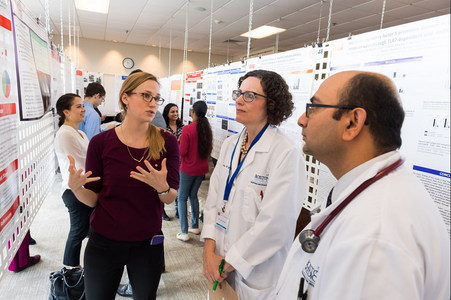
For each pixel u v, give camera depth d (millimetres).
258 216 1104
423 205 445
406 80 1205
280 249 1108
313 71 1803
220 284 1115
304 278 551
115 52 9891
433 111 1103
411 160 1186
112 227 1190
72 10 6016
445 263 442
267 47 9336
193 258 2561
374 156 532
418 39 1154
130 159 1220
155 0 5172
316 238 554
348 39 1523
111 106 10078
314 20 5766
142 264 1264
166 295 2037
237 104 1234
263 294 1087
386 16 5219
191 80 4578
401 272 376
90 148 1229
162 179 1137
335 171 604
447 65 1050
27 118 1313
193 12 5727
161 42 9258
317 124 576
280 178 1104
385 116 512
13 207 1078
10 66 1062
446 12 4828
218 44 9047
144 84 1188
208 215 1353
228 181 1284
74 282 1790
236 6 5180
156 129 1308
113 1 5383
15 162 1110
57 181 4555
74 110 2094
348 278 408
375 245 397
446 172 1062
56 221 3139
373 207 437
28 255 2254
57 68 2557
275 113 1202
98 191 1264
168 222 3322
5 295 1927
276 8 5176
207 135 2754
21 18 1253
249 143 1295
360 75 543
